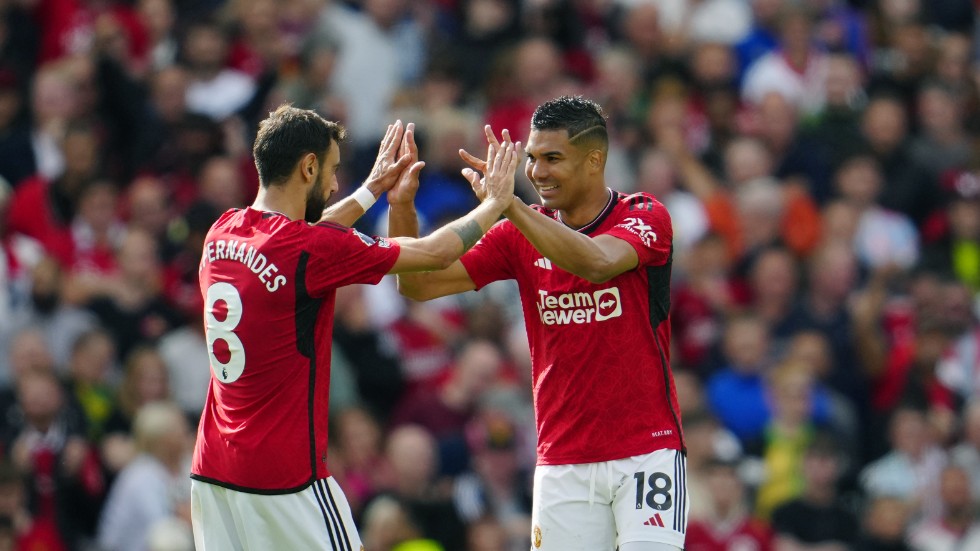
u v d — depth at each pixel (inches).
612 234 1002.7
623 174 2119.8
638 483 1010.7
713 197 2108.8
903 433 1844.2
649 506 1005.8
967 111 2501.2
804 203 2145.7
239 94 2105.1
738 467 1707.7
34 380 1605.6
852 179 2215.8
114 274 1841.8
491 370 1763.0
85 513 1600.6
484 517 1627.7
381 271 953.5
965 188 2300.7
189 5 2320.4
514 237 1046.4
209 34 2129.7
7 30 2196.1
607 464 1020.5
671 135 2182.6
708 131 2287.2
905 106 2443.4
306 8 2190.0
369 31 2194.9
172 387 1710.1
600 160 1023.6
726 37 2468.0
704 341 1914.4
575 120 1010.1
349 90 2162.9
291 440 948.0
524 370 1792.6
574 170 1013.2
